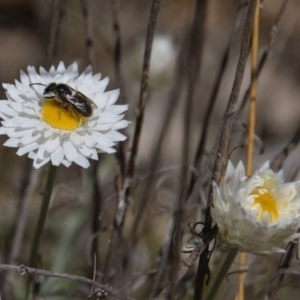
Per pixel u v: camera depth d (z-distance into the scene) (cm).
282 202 41
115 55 49
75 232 50
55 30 48
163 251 47
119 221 46
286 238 41
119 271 46
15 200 54
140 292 49
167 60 54
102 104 44
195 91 50
